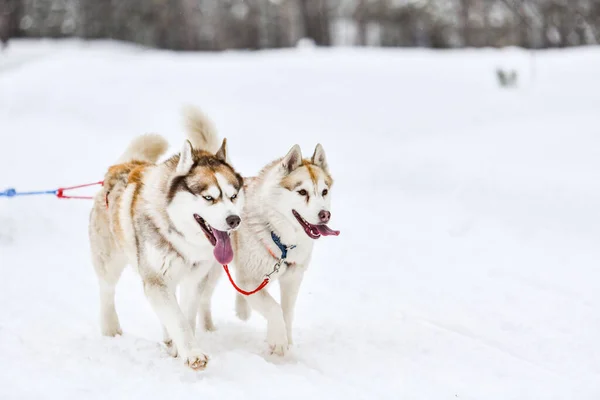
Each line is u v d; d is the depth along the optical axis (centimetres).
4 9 2905
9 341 377
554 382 354
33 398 296
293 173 388
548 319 464
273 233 390
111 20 3259
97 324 430
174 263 350
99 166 983
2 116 1276
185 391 312
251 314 464
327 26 3522
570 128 1050
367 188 912
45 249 632
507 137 1051
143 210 351
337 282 559
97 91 1442
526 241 673
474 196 806
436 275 578
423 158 965
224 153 364
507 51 2134
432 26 3188
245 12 3406
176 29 3481
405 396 329
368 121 1330
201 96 1466
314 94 1502
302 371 353
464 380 354
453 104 1409
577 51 1933
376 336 425
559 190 769
